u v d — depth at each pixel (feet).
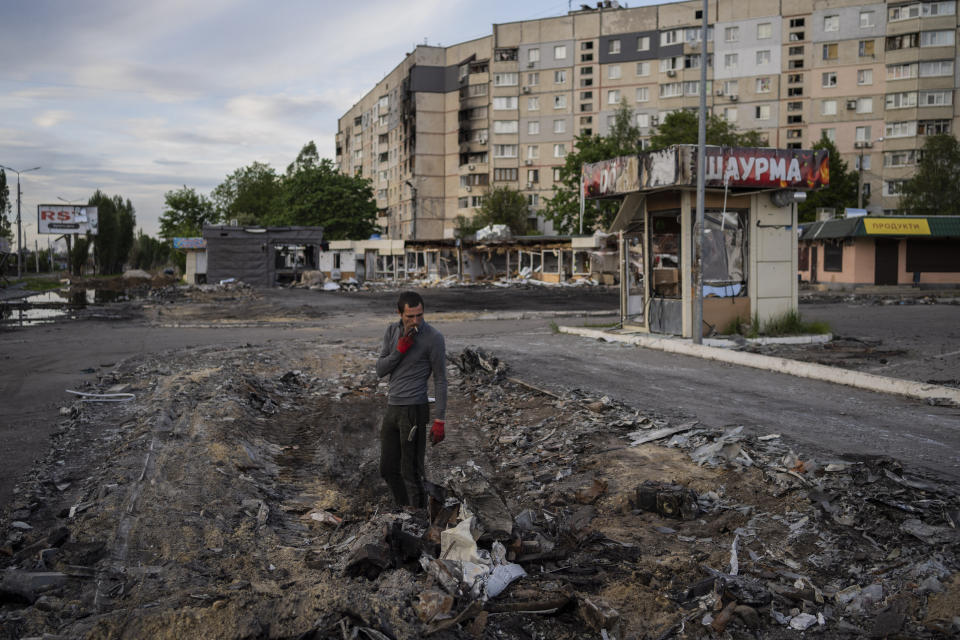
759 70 236.43
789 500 16.40
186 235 263.70
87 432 24.07
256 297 117.60
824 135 206.80
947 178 193.47
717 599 11.91
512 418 27.37
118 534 14.58
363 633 10.27
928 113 211.82
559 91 265.13
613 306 89.25
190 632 10.14
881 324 58.44
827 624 11.39
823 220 131.34
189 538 14.55
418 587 11.80
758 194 47.80
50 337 56.65
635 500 17.06
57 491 17.98
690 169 44.39
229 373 35.12
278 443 24.41
